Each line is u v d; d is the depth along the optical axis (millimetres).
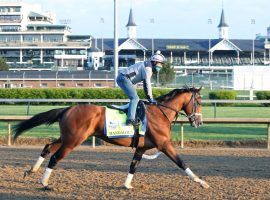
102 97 37969
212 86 55219
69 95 38625
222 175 10289
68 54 98188
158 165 11547
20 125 9039
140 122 8672
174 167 11250
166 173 10414
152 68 8938
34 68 89500
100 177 9836
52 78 62156
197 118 9219
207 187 8766
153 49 95062
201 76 61594
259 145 15758
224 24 112812
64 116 8648
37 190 8617
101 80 62406
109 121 8641
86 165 11406
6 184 9062
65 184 9109
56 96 38781
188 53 98688
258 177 10078
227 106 36188
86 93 38219
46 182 8664
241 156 13305
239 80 48438
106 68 91875
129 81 8859
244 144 15750
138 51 97688
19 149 14469
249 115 25516
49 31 100938
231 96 39188
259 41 101688
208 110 29953
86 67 94188
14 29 102562
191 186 9039
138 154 8898
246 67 48406
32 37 101250
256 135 17578
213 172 10664
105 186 8992
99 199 7977
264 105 35938
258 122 15352
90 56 95875
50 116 8859
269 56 97438
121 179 9648
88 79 62094
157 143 8727
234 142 15758
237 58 98250
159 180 9602
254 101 20891
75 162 11852
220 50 97250
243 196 8219
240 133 18188
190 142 15766
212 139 16297
